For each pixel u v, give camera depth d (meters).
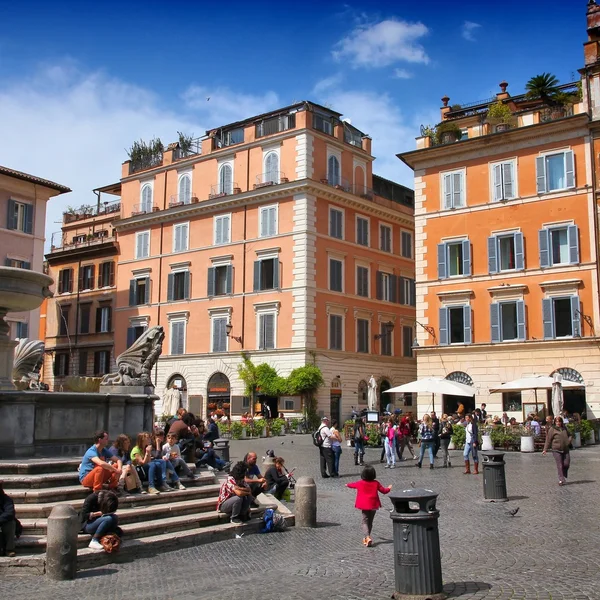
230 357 53.00
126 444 14.51
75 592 9.69
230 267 54.22
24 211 51.59
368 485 12.65
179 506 13.78
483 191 42.50
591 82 39.69
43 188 52.44
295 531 14.11
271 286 52.03
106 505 11.69
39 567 10.66
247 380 50.53
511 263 41.34
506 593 8.98
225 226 55.03
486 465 17.38
